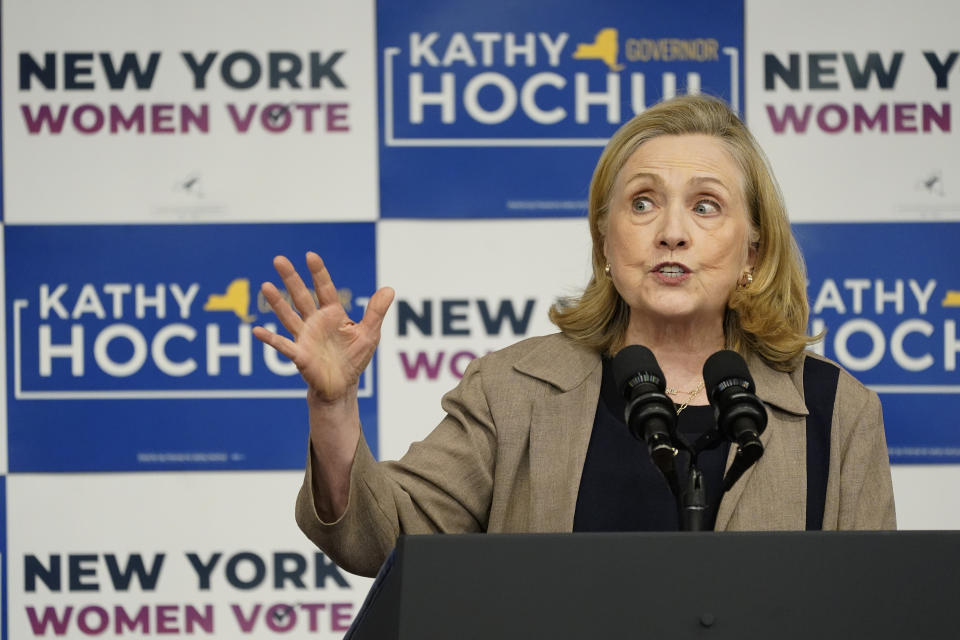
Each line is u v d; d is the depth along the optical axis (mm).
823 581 4258
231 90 13750
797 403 6844
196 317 13703
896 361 13703
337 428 6176
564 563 4289
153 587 13672
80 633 13633
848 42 13828
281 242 13742
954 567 4293
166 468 13680
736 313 7211
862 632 4199
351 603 13750
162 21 13734
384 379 13664
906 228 13781
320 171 13742
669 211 6836
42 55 13680
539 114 13750
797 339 7074
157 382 13688
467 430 7090
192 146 13734
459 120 13758
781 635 4199
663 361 7141
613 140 7340
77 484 13664
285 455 13734
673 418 5398
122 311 13695
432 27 13750
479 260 13734
